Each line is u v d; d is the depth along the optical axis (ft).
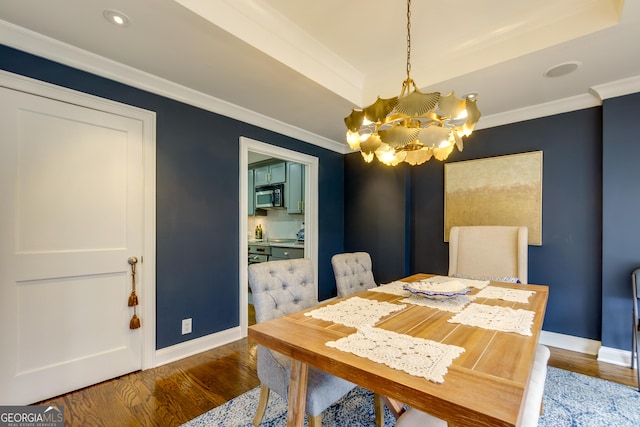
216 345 8.87
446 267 11.16
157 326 7.64
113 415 5.67
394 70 8.32
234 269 9.45
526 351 3.21
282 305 5.60
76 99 6.42
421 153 5.97
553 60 6.56
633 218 7.57
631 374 7.20
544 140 9.21
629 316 7.62
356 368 2.87
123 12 5.03
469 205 10.52
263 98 8.59
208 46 6.03
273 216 18.97
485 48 6.91
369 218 13.23
